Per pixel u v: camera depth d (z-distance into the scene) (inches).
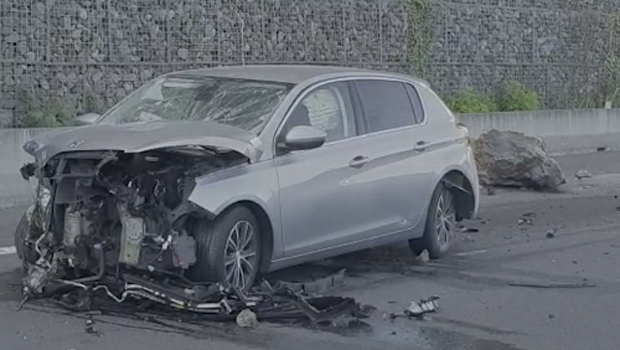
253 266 327.0
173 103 359.6
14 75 679.7
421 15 924.0
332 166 351.9
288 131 337.7
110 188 304.0
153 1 745.6
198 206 303.1
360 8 877.2
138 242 305.3
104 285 317.1
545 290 361.7
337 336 293.7
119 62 727.1
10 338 285.9
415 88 411.2
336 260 409.7
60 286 323.3
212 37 775.1
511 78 1015.0
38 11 691.4
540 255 430.3
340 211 355.9
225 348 278.7
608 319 321.4
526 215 553.9
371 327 305.6
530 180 665.6
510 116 907.4
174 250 303.4
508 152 667.4
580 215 557.9
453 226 425.7
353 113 371.9
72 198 310.5
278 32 816.9
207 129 315.6
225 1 783.7
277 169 331.3
